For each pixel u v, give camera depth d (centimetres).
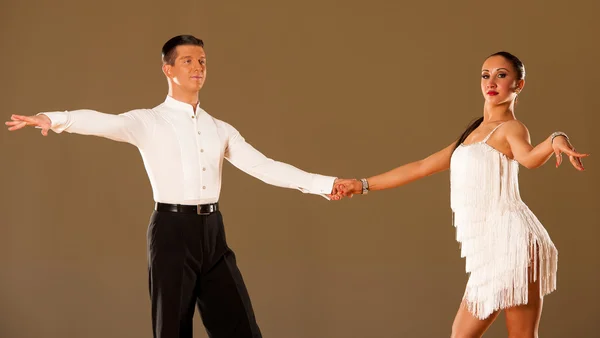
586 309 654
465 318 395
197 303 418
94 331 674
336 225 672
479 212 387
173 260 389
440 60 671
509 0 667
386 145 672
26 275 680
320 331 670
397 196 671
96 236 679
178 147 400
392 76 674
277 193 675
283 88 679
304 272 673
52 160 685
